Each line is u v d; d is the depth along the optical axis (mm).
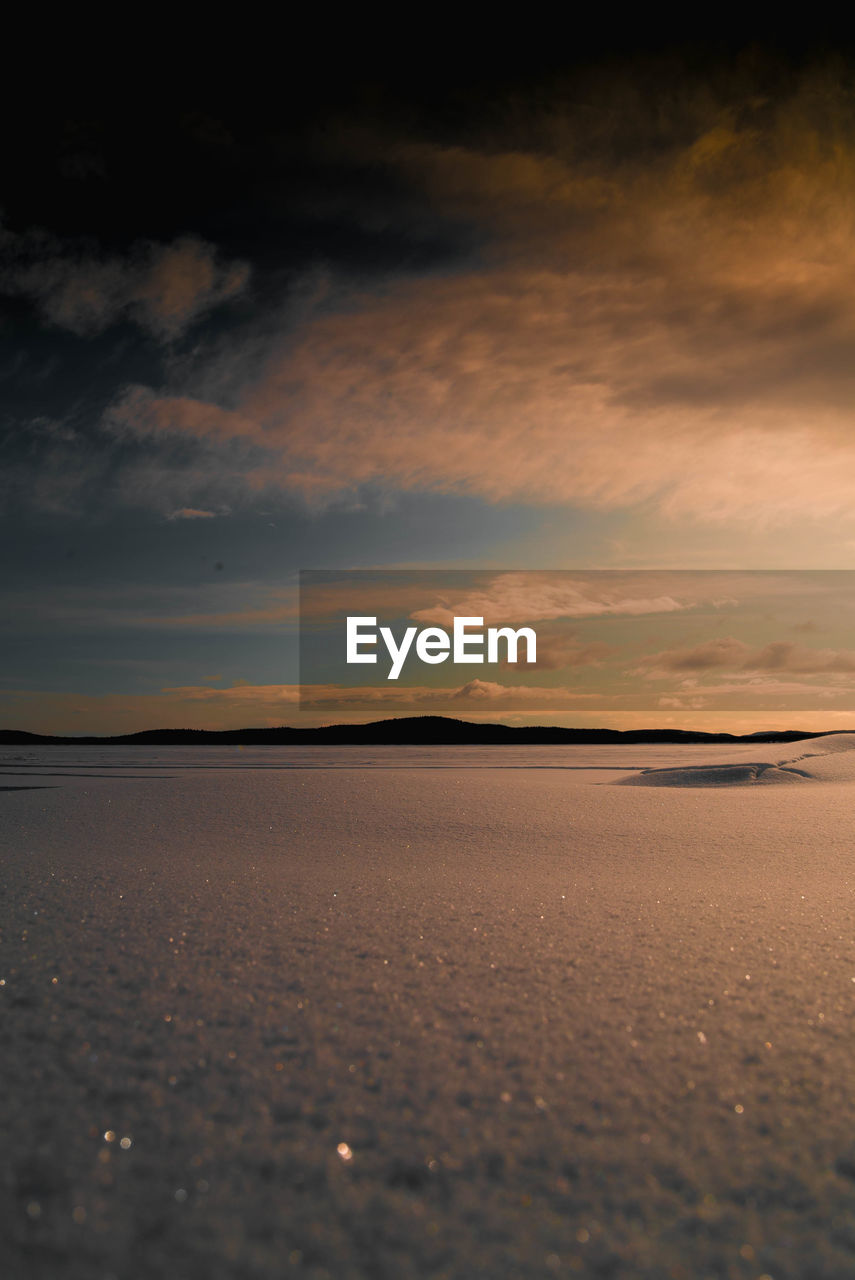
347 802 5758
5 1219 1074
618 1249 1041
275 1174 1187
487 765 12195
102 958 2254
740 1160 1246
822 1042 1687
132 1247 1022
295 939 2459
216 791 6281
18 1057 1581
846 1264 1014
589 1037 1707
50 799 6082
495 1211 1112
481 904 2971
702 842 4516
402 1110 1383
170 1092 1438
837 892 3230
